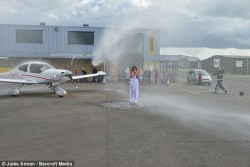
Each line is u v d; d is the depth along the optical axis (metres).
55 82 15.15
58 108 10.58
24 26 27.88
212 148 5.73
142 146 5.82
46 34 28.25
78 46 28.72
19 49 27.94
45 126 7.46
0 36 27.62
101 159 5.00
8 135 6.50
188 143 6.07
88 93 16.45
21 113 9.44
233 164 4.84
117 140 6.23
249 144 6.03
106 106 11.12
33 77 14.98
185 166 4.72
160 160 5.00
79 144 5.88
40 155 5.16
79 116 8.97
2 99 13.34
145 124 7.90
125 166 4.69
